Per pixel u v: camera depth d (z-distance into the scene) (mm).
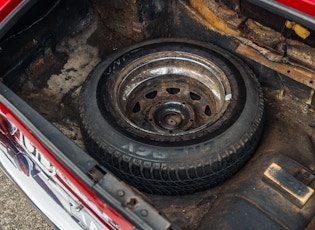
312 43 2076
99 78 2223
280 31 2154
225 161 1936
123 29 2600
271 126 2260
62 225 2285
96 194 1476
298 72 2070
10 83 2303
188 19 2434
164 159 1916
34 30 2271
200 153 1926
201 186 2016
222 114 2061
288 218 1850
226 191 2008
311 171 1997
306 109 2281
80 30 2588
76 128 2355
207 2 2301
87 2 2537
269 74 2297
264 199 1911
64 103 2434
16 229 2824
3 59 2189
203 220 1958
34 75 2414
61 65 2516
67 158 1570
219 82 2221
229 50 2365
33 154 1881
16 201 2941
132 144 1958
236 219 1872
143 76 2338
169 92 2414
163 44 2344
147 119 2275
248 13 2219
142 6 2404
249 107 2068
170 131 2213
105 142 1979
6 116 1786
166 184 1968
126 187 1476
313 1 1732
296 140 2203
